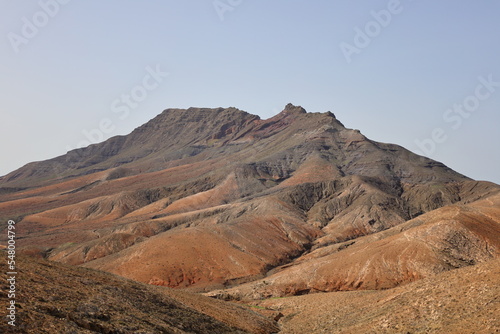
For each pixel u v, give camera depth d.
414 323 39.91
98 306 34.84
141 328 34.25
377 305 51.12
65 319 30.02
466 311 37.22
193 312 47.22
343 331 46.94
